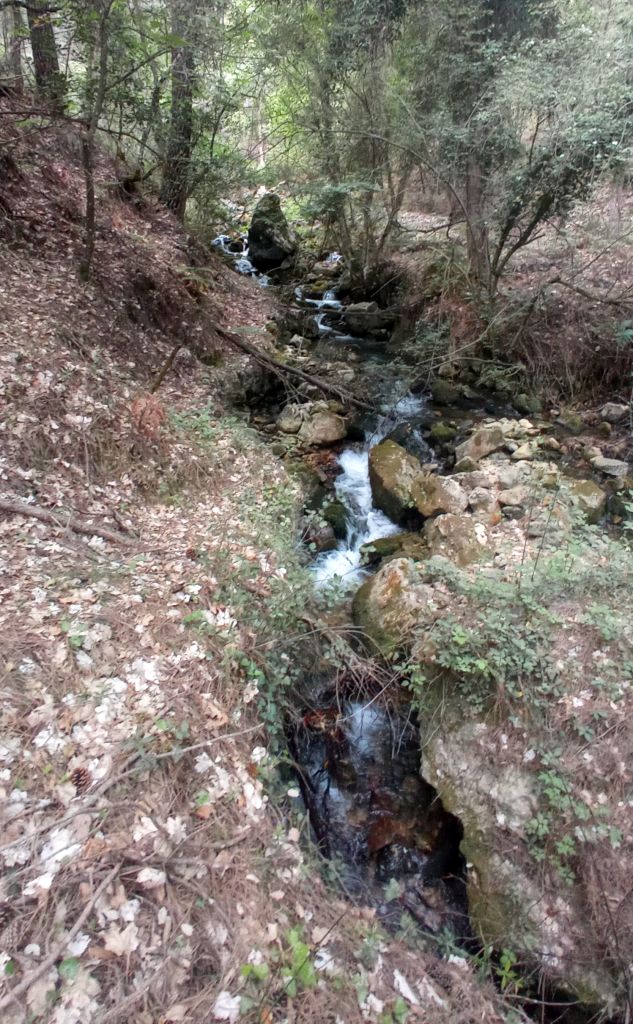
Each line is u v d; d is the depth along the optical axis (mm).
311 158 11555
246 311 10938
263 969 2291
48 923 2139
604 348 8328
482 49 8055
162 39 6605
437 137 8914
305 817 3410
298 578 4820
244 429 7230
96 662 3287
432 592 4641
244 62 10219
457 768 3742
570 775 3467
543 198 7801
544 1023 3002
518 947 3160
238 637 3887
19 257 7227
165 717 3111
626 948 3037
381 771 4086
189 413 7023
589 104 6977
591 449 7203
